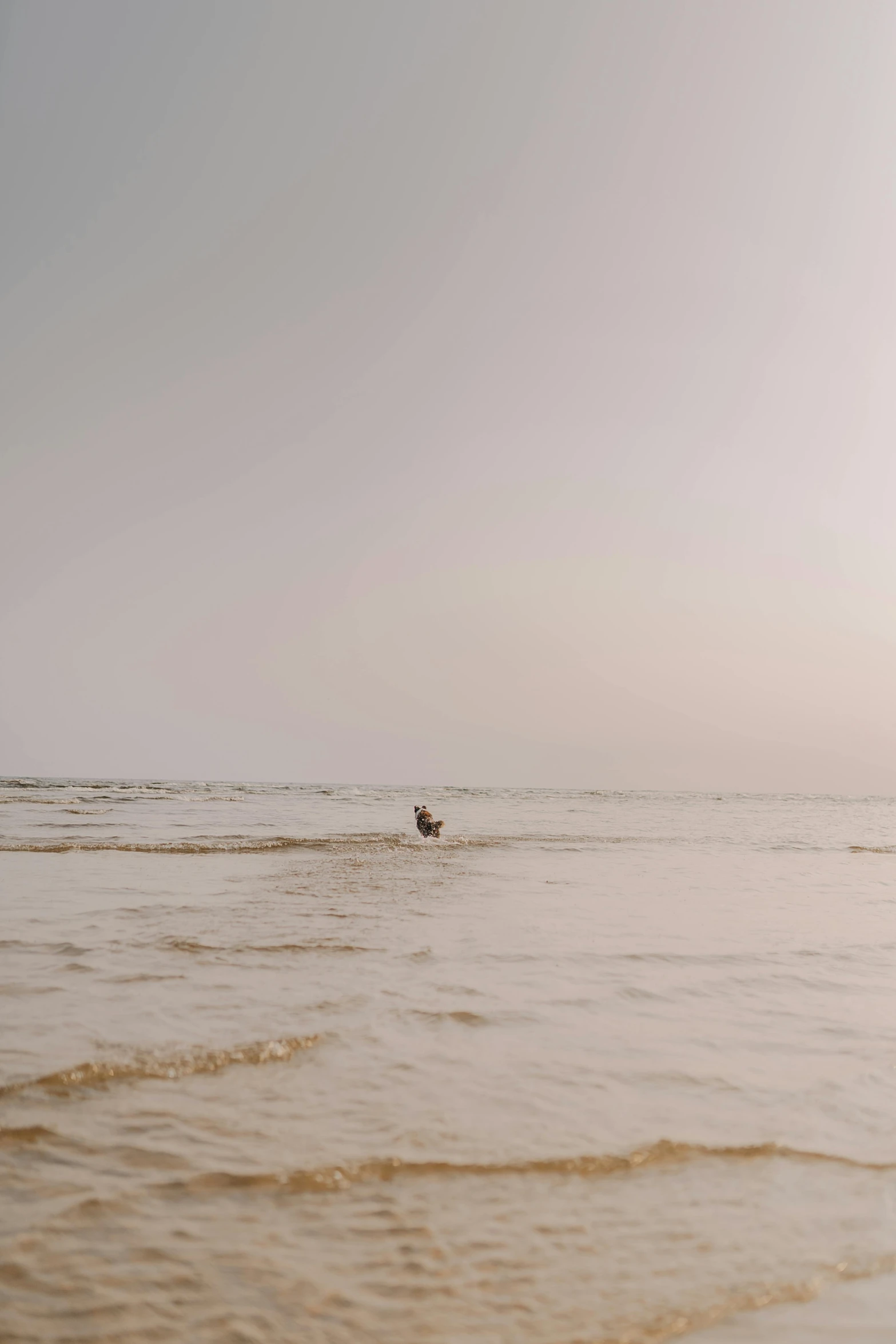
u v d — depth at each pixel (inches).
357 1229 130.8
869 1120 175.2
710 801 3875.5
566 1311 113.7
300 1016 231.0
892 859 872.9
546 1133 164.2
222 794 2504.9
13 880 488.1
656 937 364.5
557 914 417.4
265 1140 157.6
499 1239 129.7
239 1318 110.1
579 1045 216.1
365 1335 107.8
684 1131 166.9
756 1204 141.8
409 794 3590.1
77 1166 145.7
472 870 625.0
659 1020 239.9
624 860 751.1
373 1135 161.3
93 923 356.8
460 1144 158.4
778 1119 174.2
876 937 384.8
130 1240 125.6
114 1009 232.8
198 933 339.9
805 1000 268.1
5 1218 129.3
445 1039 218.1
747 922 414.3
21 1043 202.5
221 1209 135.0
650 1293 118.0
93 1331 106.3
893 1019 249.8
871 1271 124.8
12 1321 107.0
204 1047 203.0
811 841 1133.7
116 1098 174.4
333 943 328.8
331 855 718.5
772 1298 117.6
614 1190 145.0
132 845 722.8
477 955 315.9
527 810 2032.5
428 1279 119.3
